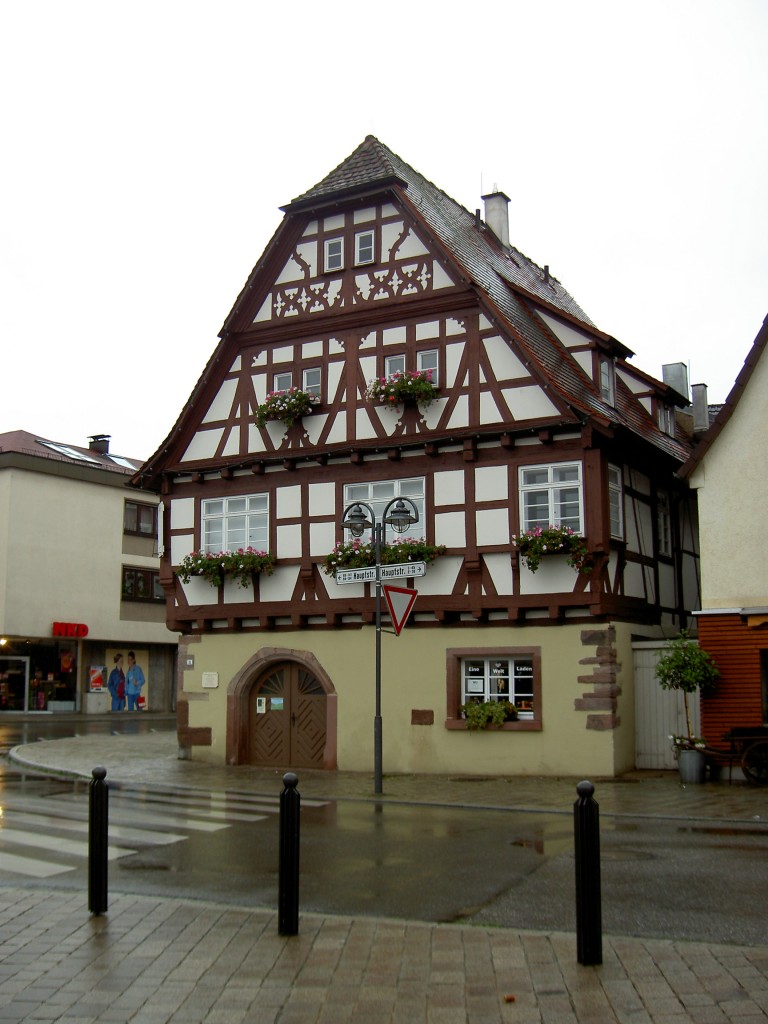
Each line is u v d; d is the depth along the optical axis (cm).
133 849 1116
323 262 2219
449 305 2059
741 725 1770
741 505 1805
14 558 3894
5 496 3906
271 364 2247
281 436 2206
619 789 1666
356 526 1717
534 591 1917
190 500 2300
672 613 2248
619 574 1961
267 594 2180
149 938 749
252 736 2200
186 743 2244
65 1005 611
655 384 2434
